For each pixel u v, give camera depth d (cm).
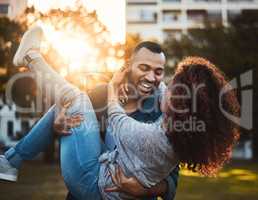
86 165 301
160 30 4403
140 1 4378
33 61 325
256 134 2722
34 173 1684
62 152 309
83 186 302
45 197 1035
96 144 305
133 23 4406
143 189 296
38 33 331
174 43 2738
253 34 2766
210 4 4125
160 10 4409
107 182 297
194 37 2781
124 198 299
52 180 1434
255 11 2822
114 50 375
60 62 360
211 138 281
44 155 2170
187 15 4338
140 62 312
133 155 291
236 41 2764
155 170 291
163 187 303
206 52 2711
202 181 1446
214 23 2850
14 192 1127
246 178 1603
